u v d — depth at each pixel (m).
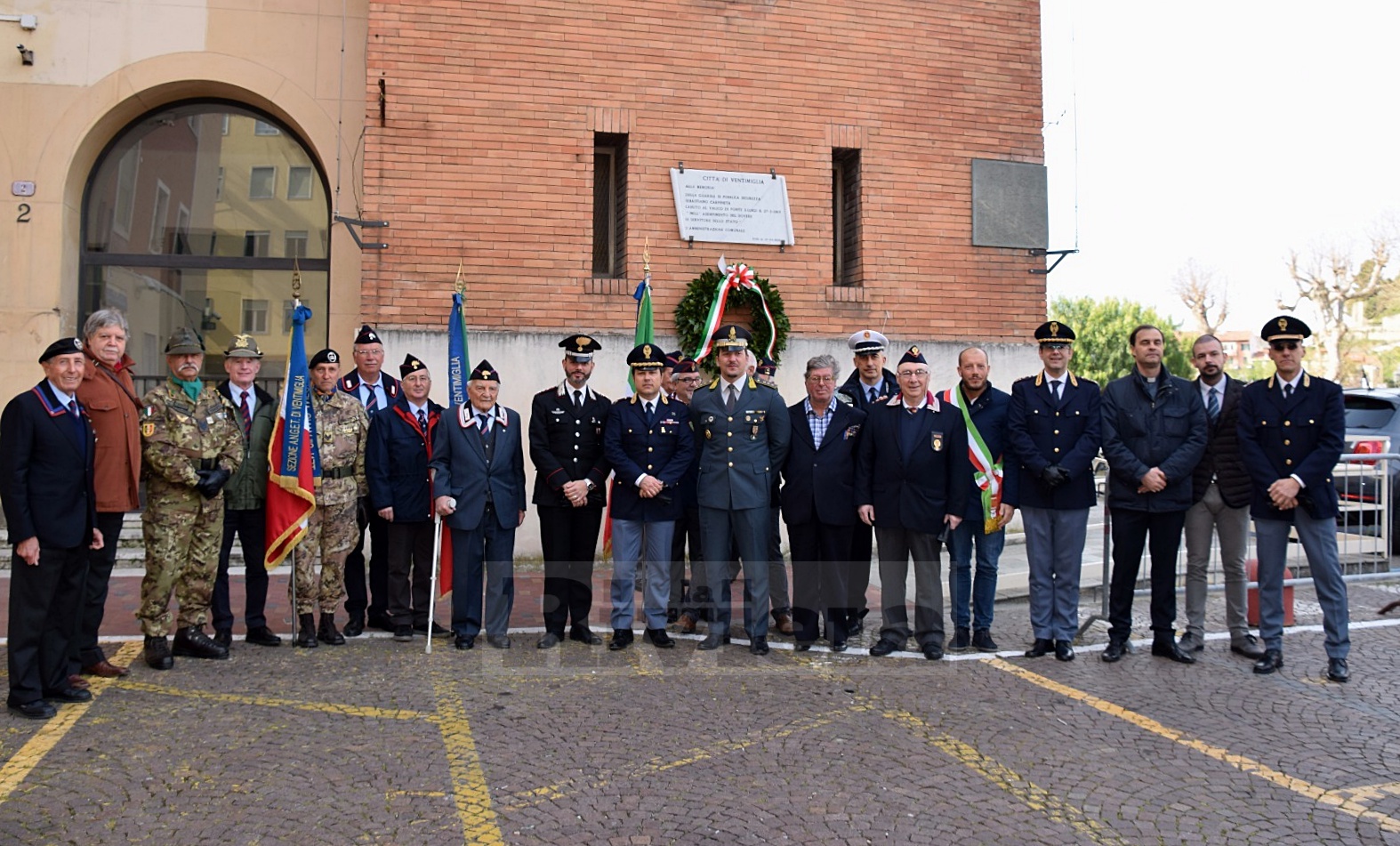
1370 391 11.57
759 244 9.85
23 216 9.34
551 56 9.45
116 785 4.17
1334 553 6.00
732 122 9.85
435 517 6.68
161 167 10.05
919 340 10.21
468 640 6.54
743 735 4.90
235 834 3.71
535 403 6.77
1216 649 6.76
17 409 5.04
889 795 4.16
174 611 7.58
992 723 5.11
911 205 10.27
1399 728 5.08
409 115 9.12
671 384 7.57
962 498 6.43
